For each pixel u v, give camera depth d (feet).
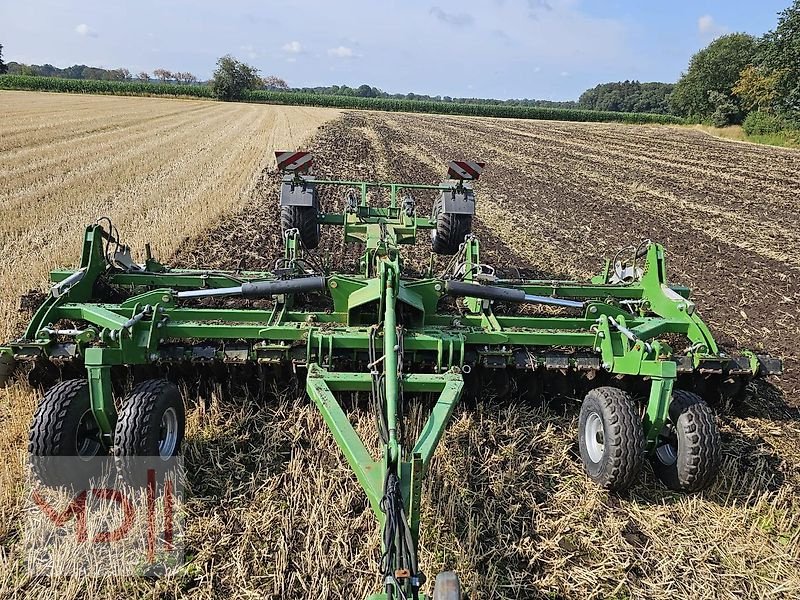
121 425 13.47
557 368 16.88
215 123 119.34
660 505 14.99
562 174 76.59
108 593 11.80
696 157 104.17
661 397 14.33
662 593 12.57
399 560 9.10
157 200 46.01
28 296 25.44
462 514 14.19
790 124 140.56
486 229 43.42
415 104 261.85
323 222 29.50
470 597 12.01
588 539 13.76
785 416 19.81
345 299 17.11
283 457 16.02
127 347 14.74
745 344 25.46
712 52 248.52
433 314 18.01
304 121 137.18
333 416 12.49
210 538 13.28
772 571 13.28
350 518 13.84
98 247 20.03
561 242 40.57
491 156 92.48
